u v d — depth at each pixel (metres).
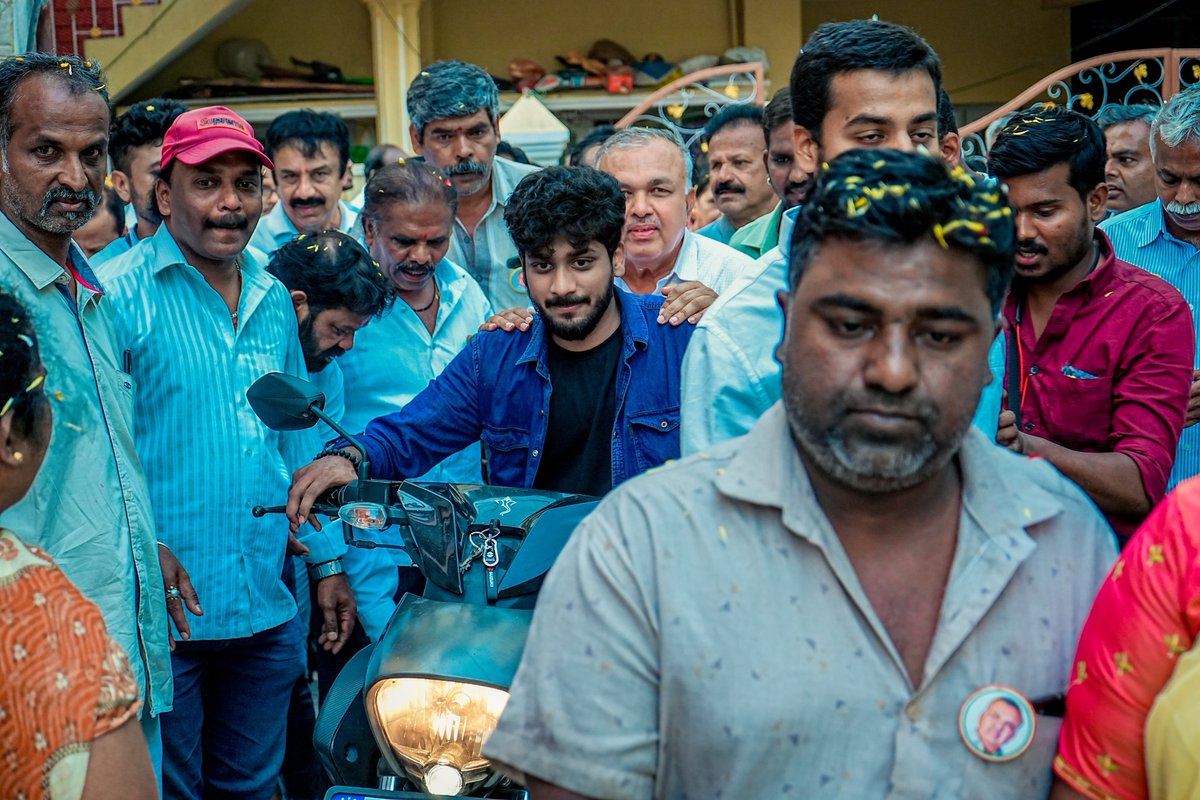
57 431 3.00
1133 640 1.65
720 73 9.77
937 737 1.67
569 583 1.76
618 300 3.24
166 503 3.62
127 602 3.11
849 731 1.66
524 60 11.57
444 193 4.35
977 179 1.75
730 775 1.67
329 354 4.11
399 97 10.91
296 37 11.87
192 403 3.64
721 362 2.58
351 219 6.42
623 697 1.71
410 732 2.41
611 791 1.70
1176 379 3.09
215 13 9.85
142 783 1.82
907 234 1.60
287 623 3.92
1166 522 1.67
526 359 3.22
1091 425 3.16
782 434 1.75
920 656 1.71
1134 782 1.66
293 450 4.02
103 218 5.21
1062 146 3.09
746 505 1.72
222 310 3.72
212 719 3.90
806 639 1.67
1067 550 1.76
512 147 6.80
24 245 3.06
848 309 1.62
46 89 3.09
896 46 2.55
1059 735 1.71
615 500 1.79
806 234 1.67
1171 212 4.26
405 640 2.52
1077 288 3.17
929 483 1.71
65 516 3.02
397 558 4.19
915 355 1.62
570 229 3.03
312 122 5.93
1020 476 1.78
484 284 5.42
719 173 5.84
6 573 1.80
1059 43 12.55
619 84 11.27
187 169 3.60
